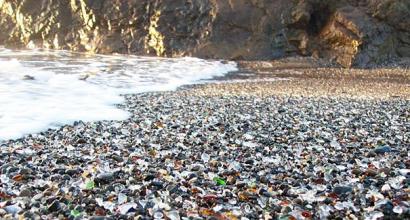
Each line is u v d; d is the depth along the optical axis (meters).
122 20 29.30
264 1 27.55
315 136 7.60
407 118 9.67
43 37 31.56
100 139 7.19
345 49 25.47
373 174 5.14
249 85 17.33
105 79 17.06
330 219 3.83
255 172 5.33
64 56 25.61
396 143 7.09
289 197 4.40
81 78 16.75
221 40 27.12
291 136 7.57
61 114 8.88
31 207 3.99
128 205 4.03
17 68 16.94
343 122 9.04
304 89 16.06
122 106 10.94
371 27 25.53
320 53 26.39
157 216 3.82
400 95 14.51
